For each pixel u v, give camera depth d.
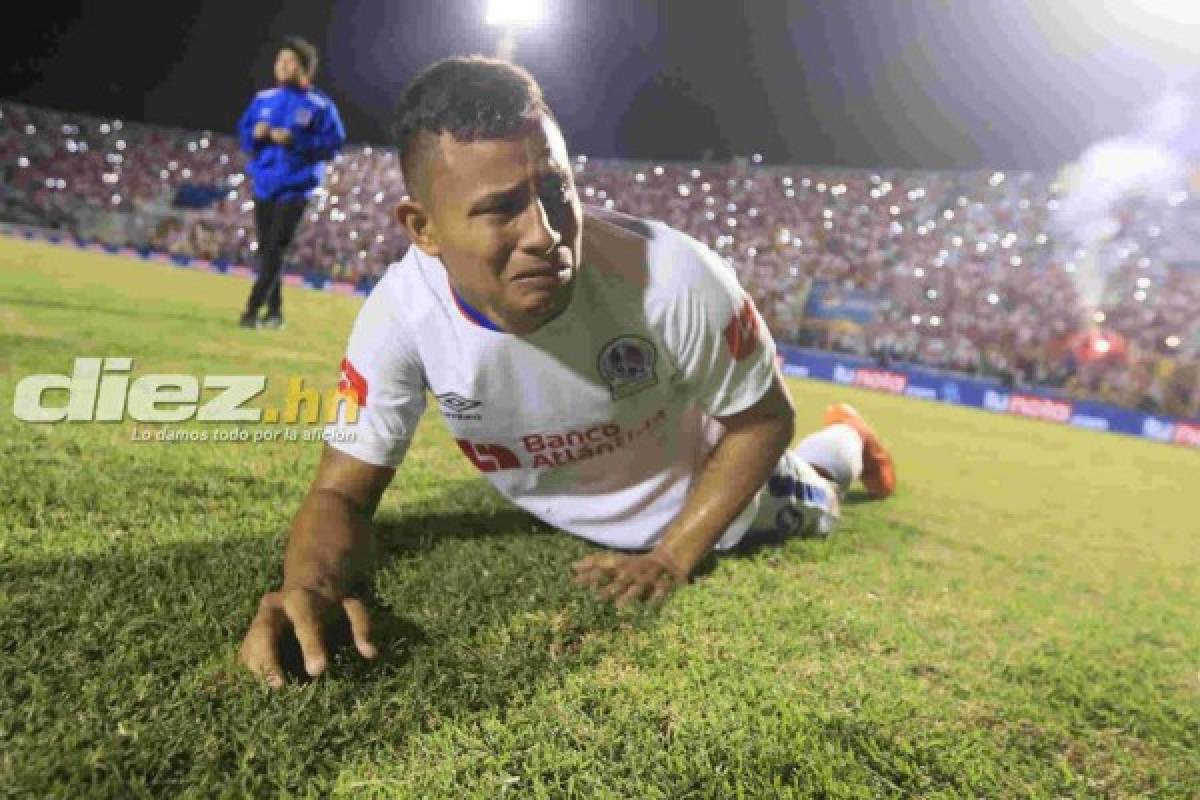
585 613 1.95
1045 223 15.66
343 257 20.52
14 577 1.78
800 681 1.78
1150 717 1.83
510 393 1.87
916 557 2.86
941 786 1.49
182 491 2.50
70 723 1.33
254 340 5.98
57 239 22.05
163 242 22.20
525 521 2.62
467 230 1.46
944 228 16.62
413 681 1.59
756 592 2.25
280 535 2.18
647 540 2.30
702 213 19.69
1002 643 2.16
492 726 1.49
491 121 1.42
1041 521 3.79
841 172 18.67
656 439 2.10
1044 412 11.19
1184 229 14.55
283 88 6.35
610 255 1.77
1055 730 1.73
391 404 1.88
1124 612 2.58
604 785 1.36
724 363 1.91
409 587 1.98
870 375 12.86
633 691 1.66
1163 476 6.15
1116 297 14.48
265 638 1.53
